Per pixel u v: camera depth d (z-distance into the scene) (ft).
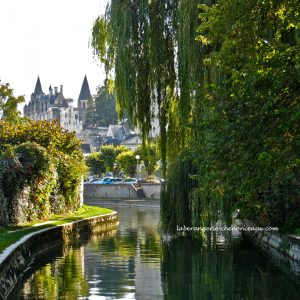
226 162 37.81
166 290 40.96
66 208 100.58
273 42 38.96
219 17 40.32
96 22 70.28
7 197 69.87
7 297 38.37
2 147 95.04
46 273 48.03
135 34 63.52
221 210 57.57
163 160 65.67
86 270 49.49
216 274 47.85
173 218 65.00
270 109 35.17
